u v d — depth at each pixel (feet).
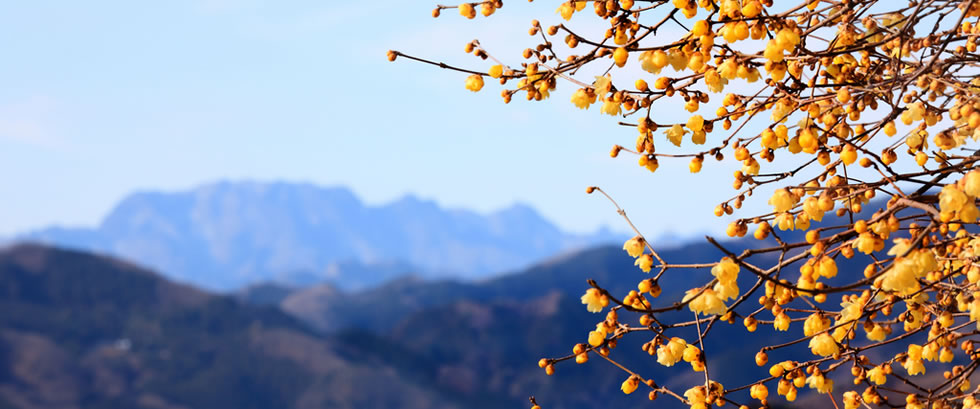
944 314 8.00
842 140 7.49
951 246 7.53
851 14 7.09
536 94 8.09
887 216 6.59
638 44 7.57
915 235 7.26
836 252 6.70
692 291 6.94
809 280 6.55
